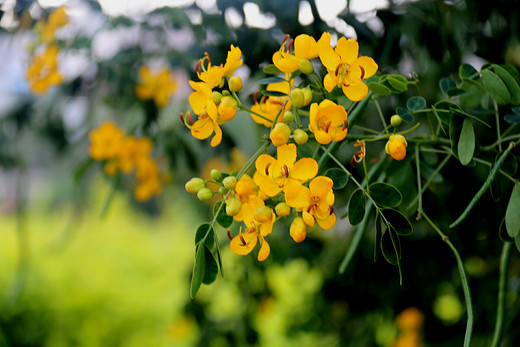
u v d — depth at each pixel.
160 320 2.29
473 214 0.72
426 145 0.56
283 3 0.68
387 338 1.17
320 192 0.43
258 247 1.01
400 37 0.69
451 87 0.54
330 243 1.07
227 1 0.69
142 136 0.90
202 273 0.46
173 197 2.73
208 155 1.13
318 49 0.45
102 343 2.30
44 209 3.91
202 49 0.74
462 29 0.75
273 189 0.44
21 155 1.17
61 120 1.06
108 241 3.12
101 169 0.93
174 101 0.98
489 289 0.89
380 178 0.58
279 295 1.27
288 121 0.46
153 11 0.76
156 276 2.81
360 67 0.45
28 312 2.25
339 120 0.44
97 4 0.80
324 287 1.04
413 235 0.86
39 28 0.83
